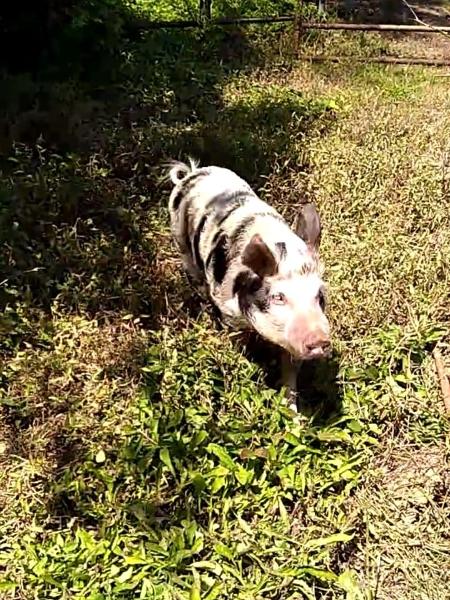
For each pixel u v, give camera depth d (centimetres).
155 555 100
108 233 174
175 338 136
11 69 272
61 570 99
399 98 276
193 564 99
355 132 230
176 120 238
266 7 377
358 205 180
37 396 127
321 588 101
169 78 276
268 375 134
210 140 213
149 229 176
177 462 109
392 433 125
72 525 106
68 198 181
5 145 210
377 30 335
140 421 118
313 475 112
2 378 131
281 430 119
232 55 321
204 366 129
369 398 127
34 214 176
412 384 132
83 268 158
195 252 144
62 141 215
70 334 139
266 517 107
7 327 139
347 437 117
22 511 108
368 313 144
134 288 153
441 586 102
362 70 316
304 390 133
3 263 155
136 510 104
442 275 157
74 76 267
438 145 219
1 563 102
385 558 106
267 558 102
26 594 98
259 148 212
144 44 297
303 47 334
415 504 114
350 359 135
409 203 183
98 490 109
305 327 111
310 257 118
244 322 128
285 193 191
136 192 189
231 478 110
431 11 474
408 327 142
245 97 263
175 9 344
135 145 212
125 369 133
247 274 122
